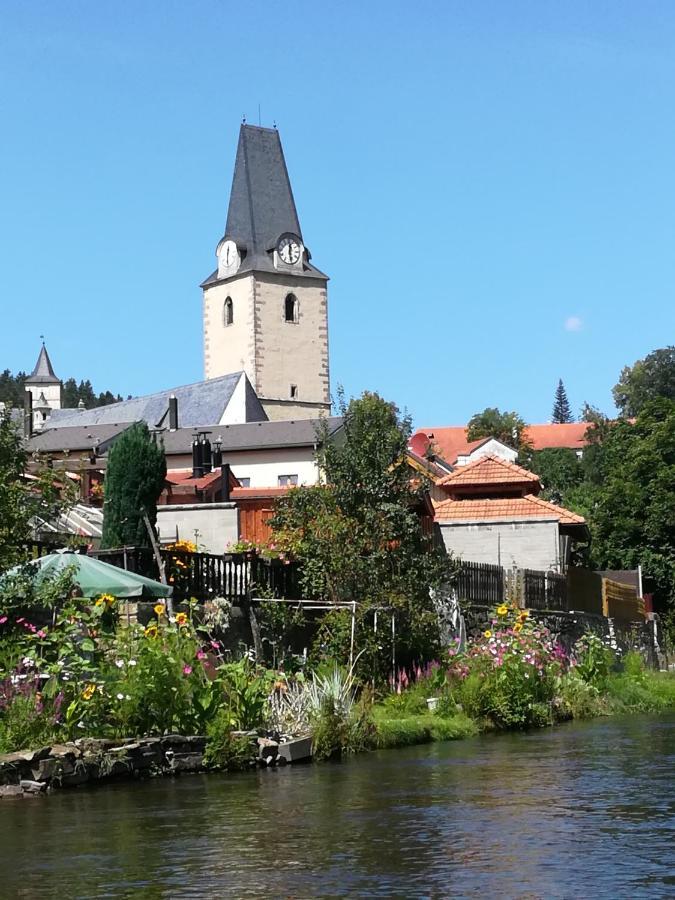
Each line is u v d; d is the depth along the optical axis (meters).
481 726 26.92
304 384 134.50
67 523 30.45
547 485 120.81
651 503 62.50
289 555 29.59
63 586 20.86
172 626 21.09
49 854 12.99
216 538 35.47
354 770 19.70
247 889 11.38
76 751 17.81
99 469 39.53
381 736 23.16
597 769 19.66
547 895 11.04
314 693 22.53
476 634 34.66
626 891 11.16
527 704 28.34
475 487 47.72
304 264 135.62
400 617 29.27
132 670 19.42
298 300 134.75
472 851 12.98
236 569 26.95
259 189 135.12
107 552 25.03
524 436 147.00
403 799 16.47
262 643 26.62
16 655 19.30
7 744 17.58
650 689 37.12
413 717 25.56
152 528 28.62
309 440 85.19
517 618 32.41
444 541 43.97
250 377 132.38
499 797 16.61
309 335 135.00
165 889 11.41
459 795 16.83
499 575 37.78
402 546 30.25
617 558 63.06
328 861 12.57
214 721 19.95
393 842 13.48
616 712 33.31
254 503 44.75
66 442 89.44
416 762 20.81
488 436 146.38
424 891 11.24
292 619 27.28
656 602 62.09
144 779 18.58
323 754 21.41
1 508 22.08
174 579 25.14
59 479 24.17
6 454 23.28
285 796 16.77
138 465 28.70
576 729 27.73
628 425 68.44
